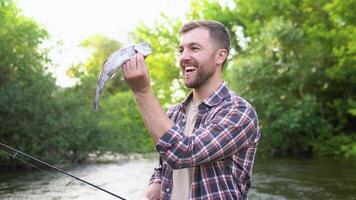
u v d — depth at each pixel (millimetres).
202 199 2043
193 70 2141
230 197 2043
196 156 1959
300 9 24094
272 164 16328
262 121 20875
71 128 15203
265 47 21844
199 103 2195
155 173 2463
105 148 16266
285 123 20141
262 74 21109
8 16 15766
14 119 13930
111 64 2021
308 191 10242
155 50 28531
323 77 21906
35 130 14164
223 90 2162
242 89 21391
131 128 19422
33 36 15055
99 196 9469
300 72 21391
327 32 21547
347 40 20719
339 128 22078
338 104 21984
